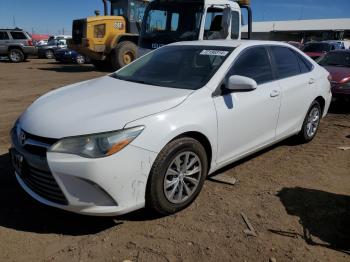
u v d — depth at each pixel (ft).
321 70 20.06
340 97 27.73
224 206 12.91
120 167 10.50
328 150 18.95
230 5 32.91
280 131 16.87
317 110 19.71
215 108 12.96
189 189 12.60
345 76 27.89
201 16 31.17
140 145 10.80
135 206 11.11
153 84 13.99
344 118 26.40
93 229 11.44
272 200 13.46
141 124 10.96
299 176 15.64
